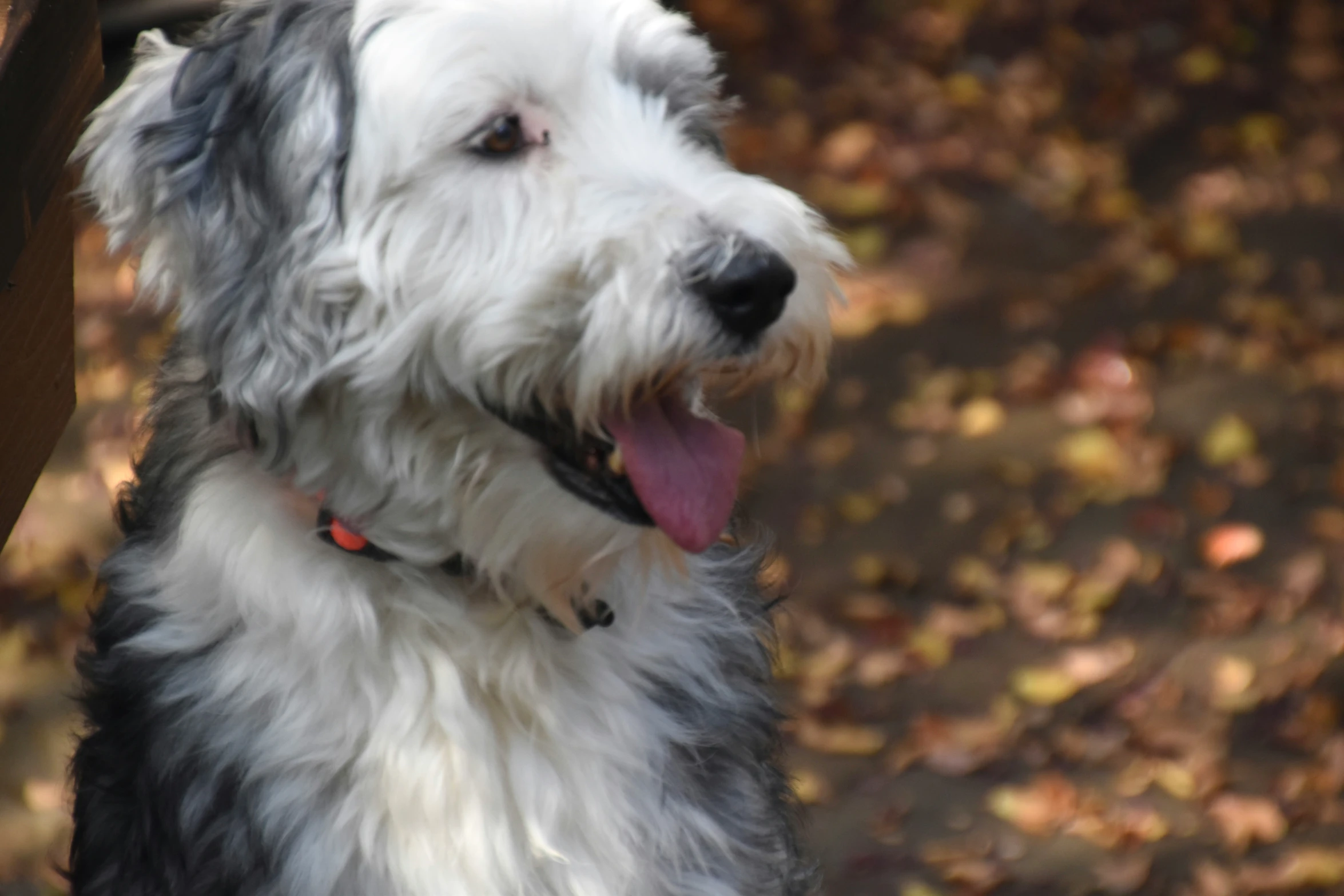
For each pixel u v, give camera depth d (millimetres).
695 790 3871
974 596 8133
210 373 3641
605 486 3516
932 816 6914
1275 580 8180
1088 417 9320
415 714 3535
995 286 10461
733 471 3576
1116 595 8094
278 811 3535
